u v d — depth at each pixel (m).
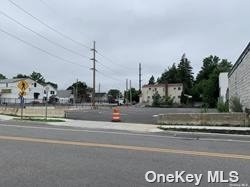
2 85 103.06
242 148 13.61
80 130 21.19
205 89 93.25
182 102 125.69
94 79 69.00
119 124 26.83
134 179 8.28
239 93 32.66
